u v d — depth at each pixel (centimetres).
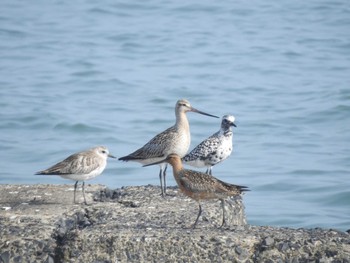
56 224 1199
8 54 3728
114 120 2744
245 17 4462
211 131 2605
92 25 4331
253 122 2703
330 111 2806
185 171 1210
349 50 3778
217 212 1296
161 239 1129
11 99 2972
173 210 1291
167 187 1473
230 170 2209
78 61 3575
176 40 3981
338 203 1947
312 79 3294
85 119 2730
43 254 1134
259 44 3903
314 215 1856
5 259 1127
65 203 1329
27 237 1150
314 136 2558
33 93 3070
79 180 1346
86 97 3036
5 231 1166
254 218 1839
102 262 1117
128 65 3541
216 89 3142
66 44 3928
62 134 2594
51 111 2808
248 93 3088
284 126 2667
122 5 4756
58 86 3181
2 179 2100
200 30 4188
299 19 4388
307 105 2898
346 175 2153
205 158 1602
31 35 4119
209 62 3581
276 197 1998
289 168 2219
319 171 2189
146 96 3047
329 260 1105
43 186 1434
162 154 1505
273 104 2927
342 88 3097
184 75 3366
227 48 3831
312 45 3878
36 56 3688
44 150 2406
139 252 1120
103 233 1149
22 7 4781
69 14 4594
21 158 2325
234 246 1121
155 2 4819
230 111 2842
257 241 1134
